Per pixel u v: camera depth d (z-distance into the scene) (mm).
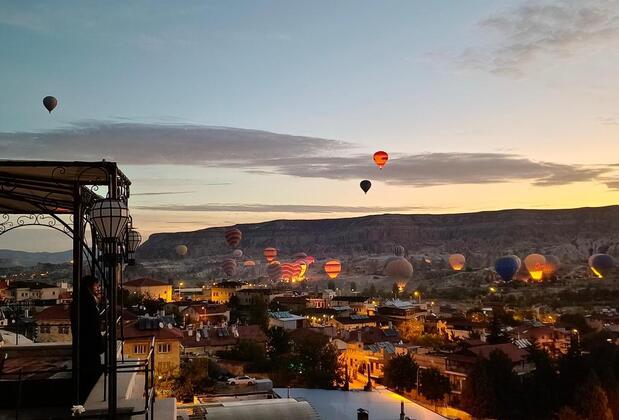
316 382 58031
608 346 65438
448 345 86000
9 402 9664
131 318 55438
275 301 145625
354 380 73750
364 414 27797
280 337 74000
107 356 11320
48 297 97250
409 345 86188
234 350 64688
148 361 9055
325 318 121125
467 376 59281
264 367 60812
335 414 31578
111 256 8875
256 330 77312
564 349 90438
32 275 185500
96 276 11328
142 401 9688
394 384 65688
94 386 10477
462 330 104562
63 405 9758
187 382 46094
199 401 23828
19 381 9258
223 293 157125
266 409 15531
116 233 8797
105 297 12102
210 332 72812
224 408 15781
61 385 9844
